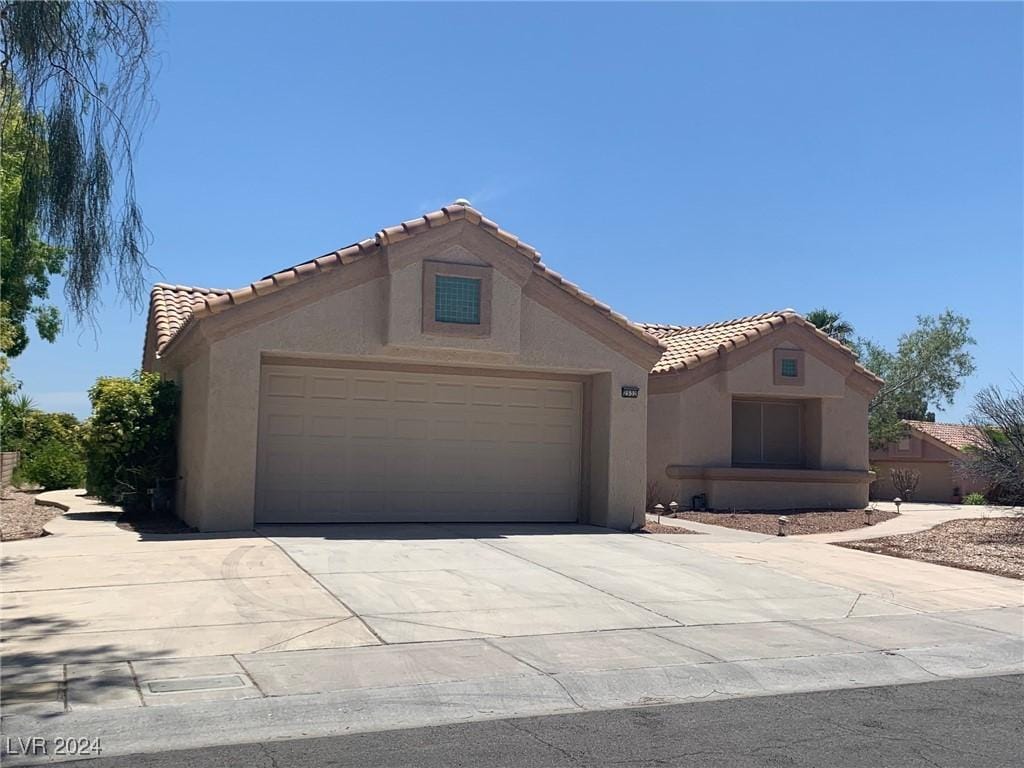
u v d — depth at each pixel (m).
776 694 7.59
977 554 15.01
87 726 6.18
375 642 8.40
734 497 21.11
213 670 7.43
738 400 22.19
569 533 15.51
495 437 16.67
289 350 14.31
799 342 21.86
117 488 16.86
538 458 16.97
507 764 5.77
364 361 15.57
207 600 9.66
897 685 7.97
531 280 15.83
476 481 16.50
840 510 21.77
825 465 22.14
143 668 7.40
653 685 7.63
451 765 5.74
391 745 6.09
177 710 6.52
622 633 9.12
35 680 7.02
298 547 12.79
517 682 7.45
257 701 6.77
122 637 8.23
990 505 24.17
